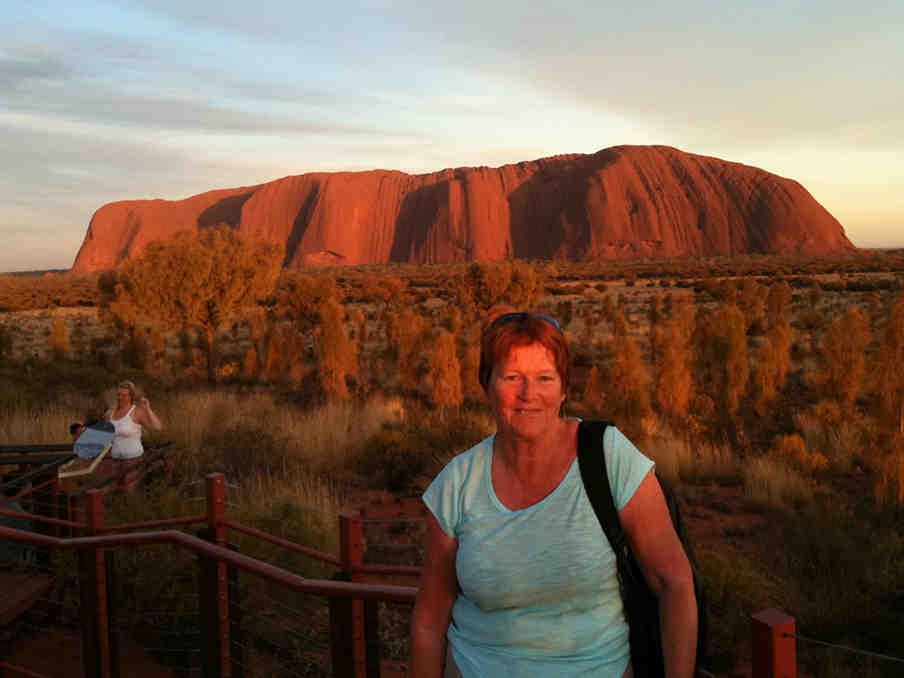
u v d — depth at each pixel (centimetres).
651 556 148
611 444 150
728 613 567
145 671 432
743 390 1394
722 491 1048
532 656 150
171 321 2239
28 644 455
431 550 165
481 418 1452
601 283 8494
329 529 692
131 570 487
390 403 1623
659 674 153
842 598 626
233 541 566
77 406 1475
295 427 1272
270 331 2338
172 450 986
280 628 477
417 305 5184
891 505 893
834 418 1322
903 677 515
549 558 147
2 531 350
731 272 9425
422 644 169
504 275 2975
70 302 7125
